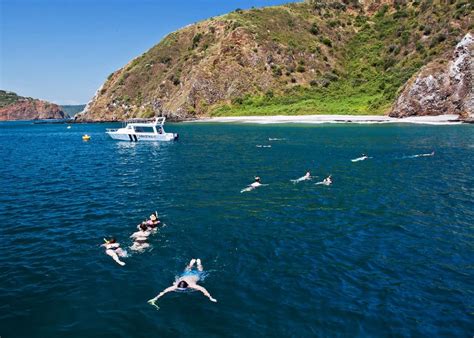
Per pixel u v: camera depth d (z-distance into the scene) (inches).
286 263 559.5
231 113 4119.1
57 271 544.7
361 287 490.0
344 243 632.4
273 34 4854.8
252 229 699.4
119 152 1873.8
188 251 603.5
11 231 708.7
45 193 1004.6
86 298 474.0
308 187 1024.2
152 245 628.7
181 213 799.1
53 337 401.1
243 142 2063.2
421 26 4404.5
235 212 804.0
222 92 4458.7
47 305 459.5
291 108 3855.8
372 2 5541.3
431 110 2967.5
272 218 762.8
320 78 4431.6
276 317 427.8
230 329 408.2
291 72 4461.1
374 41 4904.0
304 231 689.0
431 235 663.1
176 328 412.2
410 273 526.0
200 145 2007.9
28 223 754.2
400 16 5002.5
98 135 2987.2
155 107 4899.1
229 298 467.2
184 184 1080.2
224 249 610.5
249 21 5017.2
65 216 797.2
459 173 1153.4
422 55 4065.0
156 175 1223.5
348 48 4953.3
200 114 4360.2
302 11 5472.4
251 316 430.6
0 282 514.6
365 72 4456.2
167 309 447.5
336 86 4325.8
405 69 3983.8
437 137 2001.7
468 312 434.9
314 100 4067.4
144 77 5433.1
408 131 2309.3
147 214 800.9
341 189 997.8
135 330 410.6
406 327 408.8
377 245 622.8
